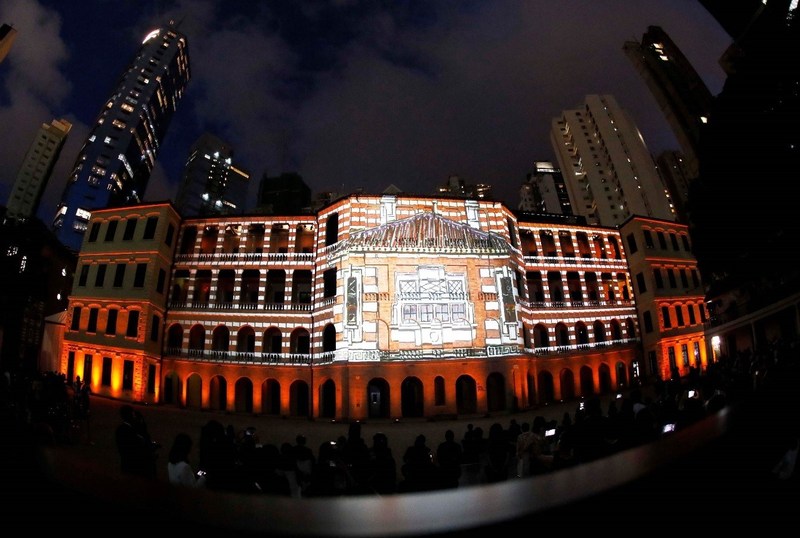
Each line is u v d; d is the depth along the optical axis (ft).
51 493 6.39
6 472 6.98
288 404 136.26
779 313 139.64
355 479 34.06
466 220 147.13
